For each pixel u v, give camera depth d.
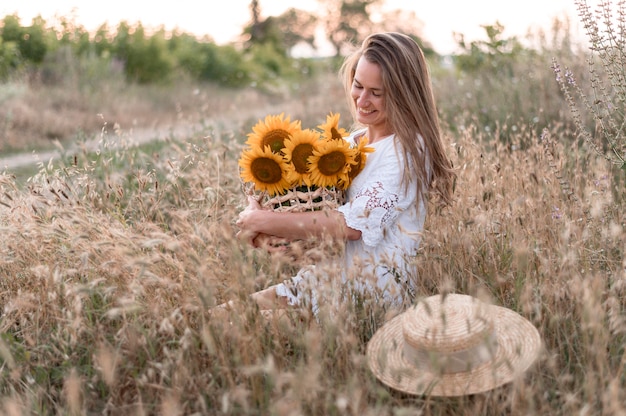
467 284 2.90
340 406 1.94
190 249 2.72
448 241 3.02
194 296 2.76
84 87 13.95
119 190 3.57
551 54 6.47
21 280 3.19
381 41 3.02
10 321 2.83
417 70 3.01
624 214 3.27
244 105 15.89
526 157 4.04
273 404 2.16
